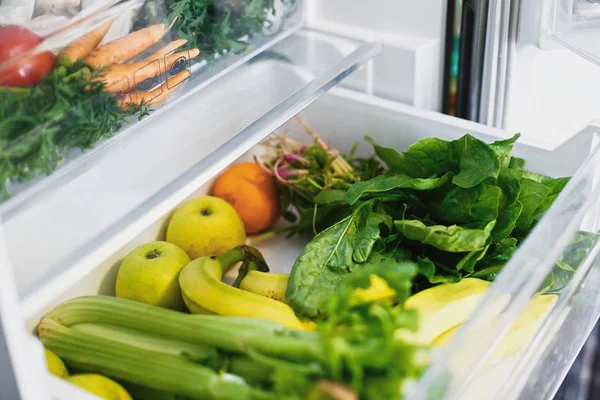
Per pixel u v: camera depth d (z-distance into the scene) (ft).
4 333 1.77
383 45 3.44
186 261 2.81
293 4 3.23
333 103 3.50
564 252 2.47
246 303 2.38
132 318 2.21
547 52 3.32
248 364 1.91
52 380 1.97
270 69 3.02
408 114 3.28
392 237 2.66
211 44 2.79
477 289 2.48
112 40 2.40
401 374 1.61
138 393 2.28
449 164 2.79
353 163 3.47
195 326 2.06
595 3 3.04
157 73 2.52
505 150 2.77
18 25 2.20
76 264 2.06
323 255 2.56
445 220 2.71
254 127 2.61
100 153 2.41
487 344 2.05
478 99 3.38
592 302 2.85
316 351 1.68
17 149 2.06
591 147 2.93
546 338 2.44
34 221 2.13
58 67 2.23
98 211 2.21
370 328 1.69
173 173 2.39
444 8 3.30
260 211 3.26
